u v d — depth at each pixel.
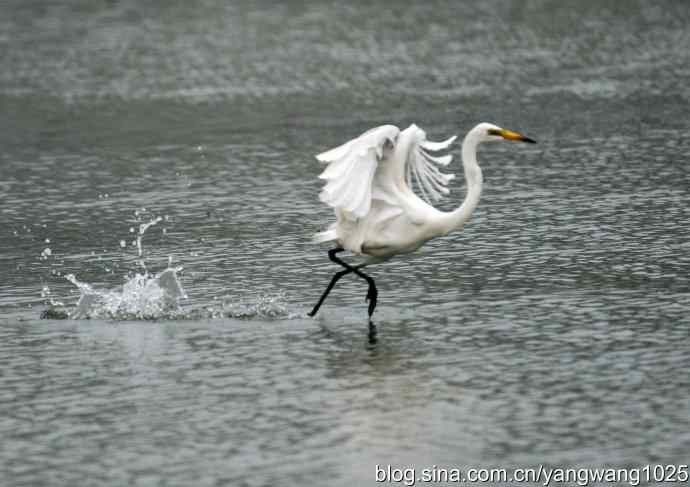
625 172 23.19
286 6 49.53
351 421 12.27
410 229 14.65
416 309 15.77
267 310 15.92
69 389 13.41
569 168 23.84
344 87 34.38
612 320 14.95
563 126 28.00
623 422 11.99
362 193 14.02
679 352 13.75
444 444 11.69
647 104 30.02
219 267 18.12
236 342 14.75
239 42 42.34
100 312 15.99
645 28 41.38
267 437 11.98
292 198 22.44
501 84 33.75
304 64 38.06
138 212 21.84
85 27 46.25
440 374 13.43
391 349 14.30
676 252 17.75
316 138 27.89
